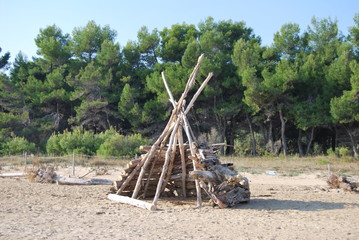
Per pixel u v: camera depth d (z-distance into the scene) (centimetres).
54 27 4812
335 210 971
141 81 4281
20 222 766
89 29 4556
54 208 954
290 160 2889
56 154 3111
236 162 2669
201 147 1066
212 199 1005
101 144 3019
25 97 4153
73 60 4681
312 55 3447
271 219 834
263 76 3378
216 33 4044
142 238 643
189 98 3812
